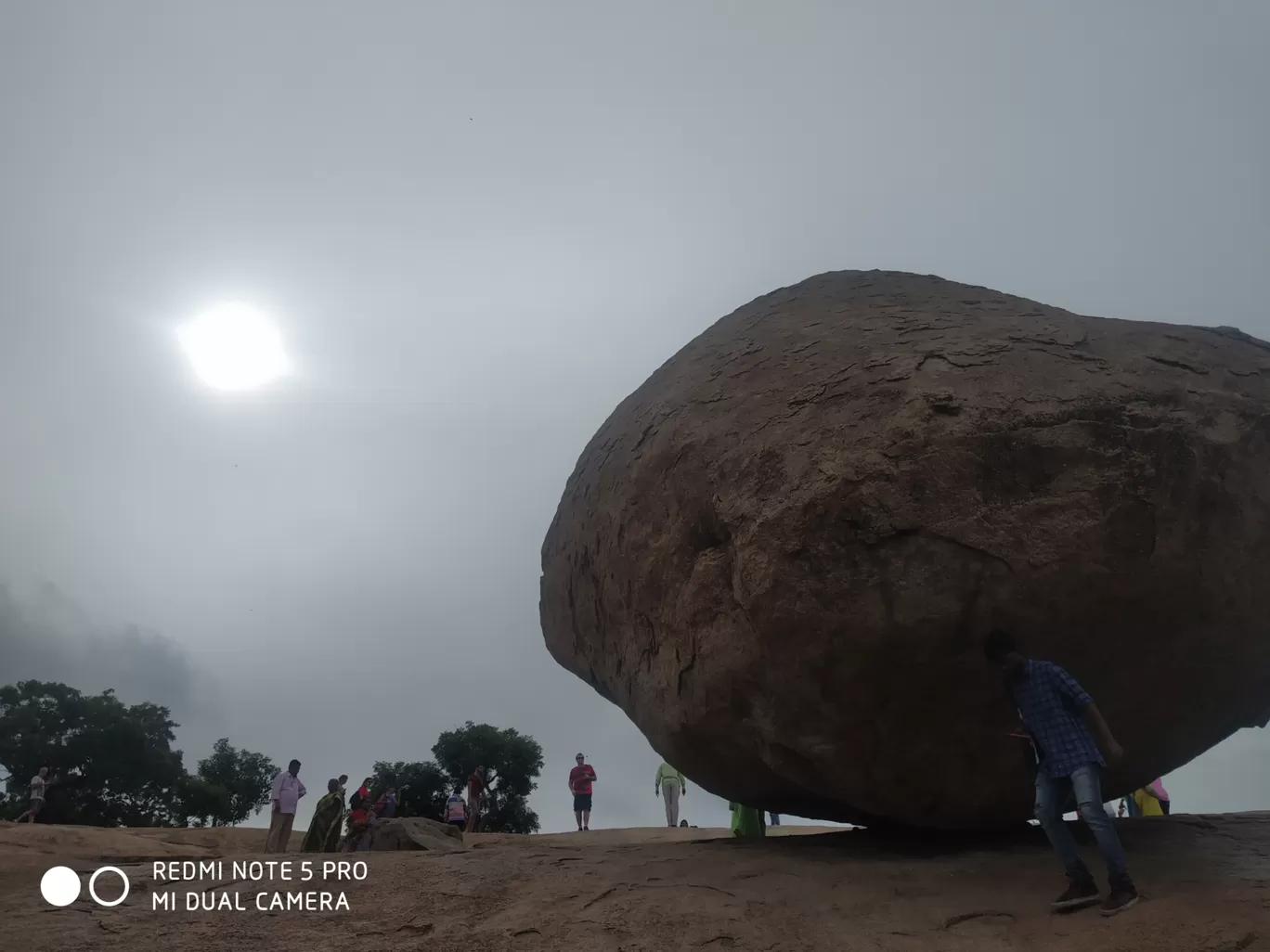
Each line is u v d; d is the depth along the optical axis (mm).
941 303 6363
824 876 4805
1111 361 5195
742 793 6242
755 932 4055
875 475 4703
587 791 14016
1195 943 3549
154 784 26438
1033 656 4691
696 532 5559
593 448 7645
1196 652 4809
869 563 4625
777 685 4879
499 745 27828
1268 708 5301
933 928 4027
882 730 4867
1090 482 4637
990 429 4754
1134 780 5508
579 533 7090
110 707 26641
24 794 24516
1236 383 5145
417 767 27547
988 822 5352
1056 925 3928
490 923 4281
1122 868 3969
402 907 4555
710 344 6988
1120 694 4883
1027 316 5875
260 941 4148
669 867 5129
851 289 7051
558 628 7754
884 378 5227
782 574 4703
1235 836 5293
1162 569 4582
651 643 6012
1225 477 4781
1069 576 4527
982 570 4559
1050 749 4211
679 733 5727
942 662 4672
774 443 5227
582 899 4551
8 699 26047
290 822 10156
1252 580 4738
